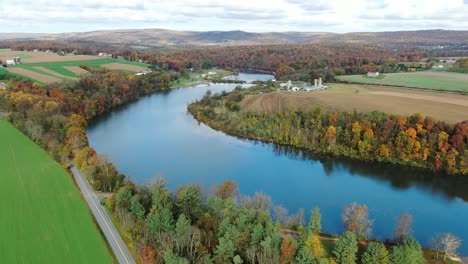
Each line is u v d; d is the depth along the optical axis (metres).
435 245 74.50
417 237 82.25
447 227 87.12
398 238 76.81
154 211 74.00
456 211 95.50
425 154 123.50
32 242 71.75
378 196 103.94
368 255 62.47
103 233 75.94
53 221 79.69
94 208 86.69
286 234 75.69
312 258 61.44
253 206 81.50
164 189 89.75
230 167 125.12
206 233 71.19
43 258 66.94
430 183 113.62
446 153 120.81
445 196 104.44
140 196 82.69
